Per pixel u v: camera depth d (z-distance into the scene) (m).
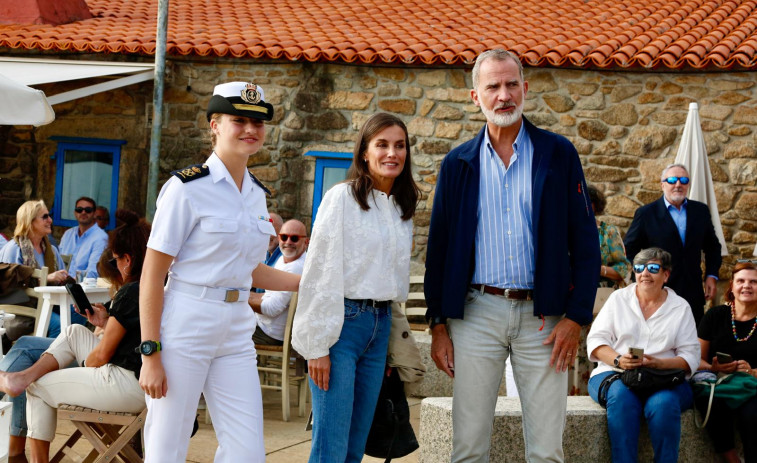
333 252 3.20
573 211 3.27
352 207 3.26
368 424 3.41
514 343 3.33
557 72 8.84
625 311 4.73
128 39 9.69
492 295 3.32
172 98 9.58
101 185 10.00
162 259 2.86
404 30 9.95
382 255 3.28
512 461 4.31
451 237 3.37
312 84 9.34
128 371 3.72
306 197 9.41
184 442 2.96
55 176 10.06
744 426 4.53
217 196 2.93
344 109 9.30
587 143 8.78
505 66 3.22
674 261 6.02
